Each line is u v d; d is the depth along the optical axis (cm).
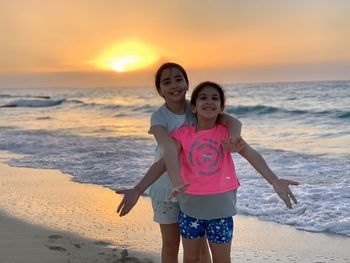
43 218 596
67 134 1681
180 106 341
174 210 342
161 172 310
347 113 1981
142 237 512
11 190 772
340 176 798
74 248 477
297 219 562
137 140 1421
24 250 470
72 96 6925
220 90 317
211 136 316
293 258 441
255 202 643
